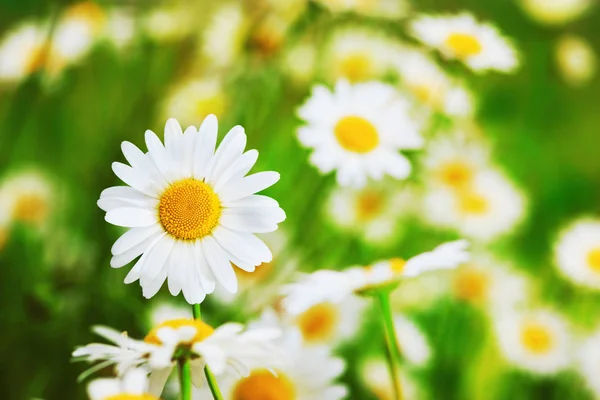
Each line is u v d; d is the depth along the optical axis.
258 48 0.81
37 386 0.69
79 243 0.73
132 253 0.53
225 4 0.84
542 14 1.08
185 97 0.80
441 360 0.72
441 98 0.76
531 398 0.72
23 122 0.78
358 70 0.82
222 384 0.55
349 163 0.67
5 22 0.87
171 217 0.53
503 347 0.73
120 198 0.53
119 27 0.84
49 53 0.77
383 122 0.68
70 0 0.77
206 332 0.52
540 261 0.84
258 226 0.53
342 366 0.56
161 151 0.54
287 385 0.56
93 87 0.82
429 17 0.73
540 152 1.01
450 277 0.75
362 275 0.56
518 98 1.06
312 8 0.79
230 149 0.54
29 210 0.75
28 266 0.73
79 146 0.80
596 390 0.71
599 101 1.11
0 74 0.78
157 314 0.68
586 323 0.77
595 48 1.19
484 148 0.82
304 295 0.56
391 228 0.76
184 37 0.84
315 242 0.74
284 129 0.78
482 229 0.78
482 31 0.72
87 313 0.70
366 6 0.79
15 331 0.69
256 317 0.67
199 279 0.53
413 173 0.77
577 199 0.96
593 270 0.76
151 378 0.53
